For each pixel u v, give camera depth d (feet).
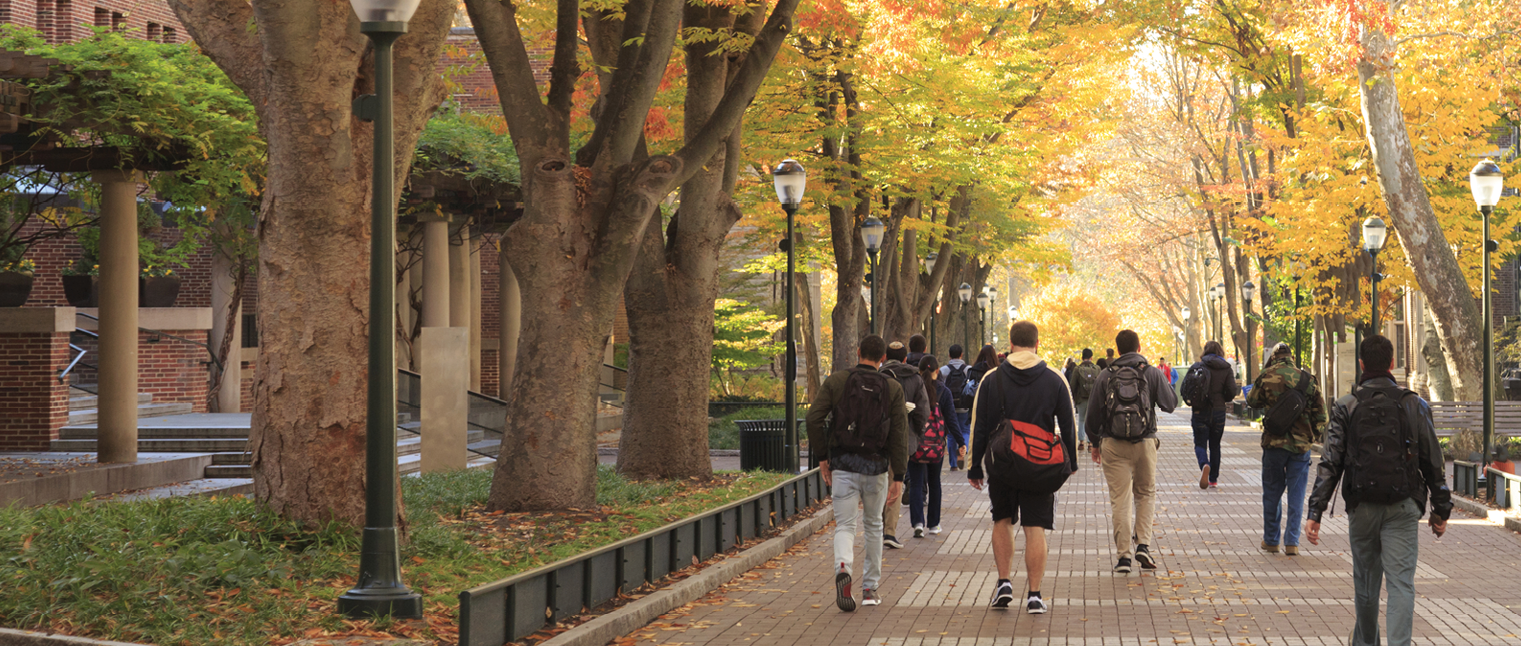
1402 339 156.46
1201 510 50.42
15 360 62.03
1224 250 147.95
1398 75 82.89
